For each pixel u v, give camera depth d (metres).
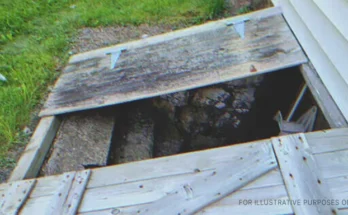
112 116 2.66
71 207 1.70
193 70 2.50
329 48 2.05
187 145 2.91
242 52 2.53
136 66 2.70
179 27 3.58
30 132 2.54
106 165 2.33
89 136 2.48
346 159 1.63
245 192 1.58
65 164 2.29
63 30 3.76
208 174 1.71
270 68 2.34
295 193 1.53
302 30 2.45
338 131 1.80
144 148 2.62
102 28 3.73
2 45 3.61
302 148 1.72
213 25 2.92
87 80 2.72
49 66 3.21
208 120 2.97
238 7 3.73
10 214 1.74
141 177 1.78
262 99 2.91
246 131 2.90
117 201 1.69
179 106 2.97
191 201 1.60
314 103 2.43
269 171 1.65
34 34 3.76
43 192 1.84
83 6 4.18
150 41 2.95
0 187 1.94
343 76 1.90
